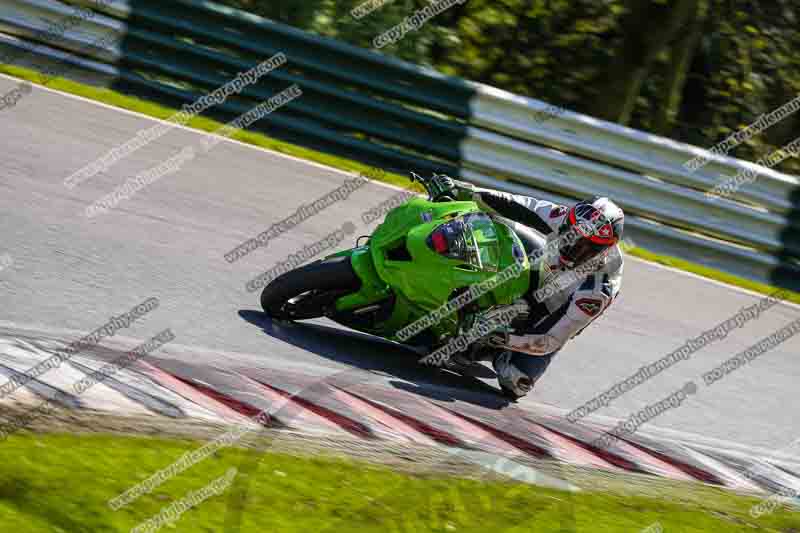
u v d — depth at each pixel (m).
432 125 27.78
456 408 14.22
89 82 26.55
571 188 28.34
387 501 6.33
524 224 16.20
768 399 19.89
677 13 35.44
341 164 26.70
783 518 13.40
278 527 7.78
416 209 15.48
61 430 9.45
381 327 15.19
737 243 28.94
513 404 15.62
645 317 22.38
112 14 26.94
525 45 44.38
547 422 15.10
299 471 9.33
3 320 12.23
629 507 11.63
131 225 17.64
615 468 13.54
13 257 14.44
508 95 28.11
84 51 26.66
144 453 9.50
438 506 6.25
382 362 15.38
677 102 41.91
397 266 14.74
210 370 12.65
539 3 43.59
